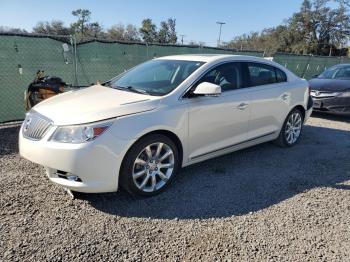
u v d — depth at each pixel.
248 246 2.96
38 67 7.10
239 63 4.79
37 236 2.97
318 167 4.94
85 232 3.06
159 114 3.69
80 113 3.41
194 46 10.14
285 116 5.53
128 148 3.45
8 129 6.29
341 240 3.12
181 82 4.09
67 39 7.49
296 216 3.50
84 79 8.07
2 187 3.86
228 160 5.08
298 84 5.74
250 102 4.75
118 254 2.79
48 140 3.33
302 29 58.44
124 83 4.60
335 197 3.97
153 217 3.37
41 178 4.15
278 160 5.17
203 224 3.28
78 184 3.31
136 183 3.63
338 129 7.43
